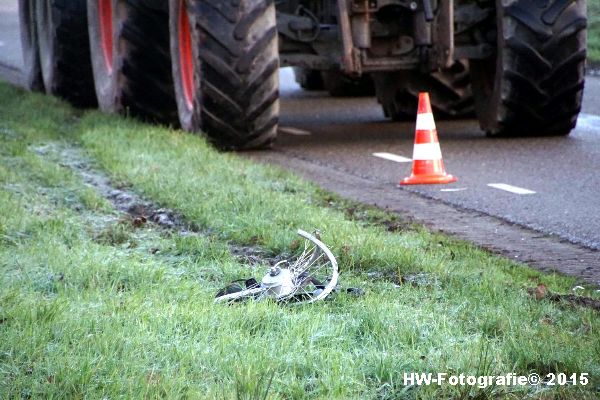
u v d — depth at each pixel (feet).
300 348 36.91
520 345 37.29
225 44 84.84
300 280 44.88
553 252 55.77
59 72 110.93
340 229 54.75
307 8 91.25
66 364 35.09
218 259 50.80
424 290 45.21
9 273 47.01
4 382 34.24
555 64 89.45
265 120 86.94
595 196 69.21
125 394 33.12
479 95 94.79
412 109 103.40
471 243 56.59
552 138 92.38
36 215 58.29
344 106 119.44
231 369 34.94
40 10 115.85
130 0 95.96
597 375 35.58
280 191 66.95
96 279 45.80
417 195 70.85
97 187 68.44
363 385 34.09
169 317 39.65
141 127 90.17
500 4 88.84
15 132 85.56
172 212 61.36
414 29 86.48
